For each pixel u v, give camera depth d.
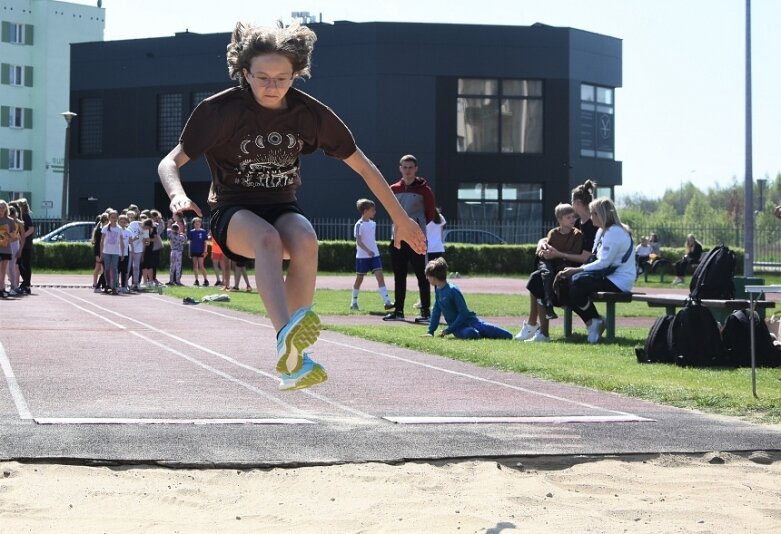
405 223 5.59
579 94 51.91
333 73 50.50
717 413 8.12
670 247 47.28
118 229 25.30
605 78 53.09
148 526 4.74
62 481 5.47
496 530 4.75
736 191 115.81
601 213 13.81
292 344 4.48
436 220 17.73
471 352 11.95
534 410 8.02
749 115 35.94
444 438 6.70
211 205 5.39
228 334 14.60
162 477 5.63
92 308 19.94
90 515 4.90
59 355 11.52
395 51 49.91
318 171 50.50
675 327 11.11
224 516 4.96
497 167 50.81
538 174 51.16
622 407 8.28
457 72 50.34
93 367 10.45
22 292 24.48
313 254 5.04
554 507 5.22
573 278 13.72
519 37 50.72
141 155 53.88
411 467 5.95
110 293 25.36
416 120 50.22
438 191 50.38
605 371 10.36
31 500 5.09
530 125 51.19
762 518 5.09
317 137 5.29
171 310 19.66
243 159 5.17
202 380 9.59
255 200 5.27
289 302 5.09
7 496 5.15
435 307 14.34
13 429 6.63
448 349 12.28
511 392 9.11
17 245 23.80
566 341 13.99
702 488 5.66
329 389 9.15
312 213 50.72
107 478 5.59
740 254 46.03
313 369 4.55
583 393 9.11
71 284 30.19
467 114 50.69
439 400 8.55
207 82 52.50
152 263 28.83
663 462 6.27
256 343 13.30
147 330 15.12
